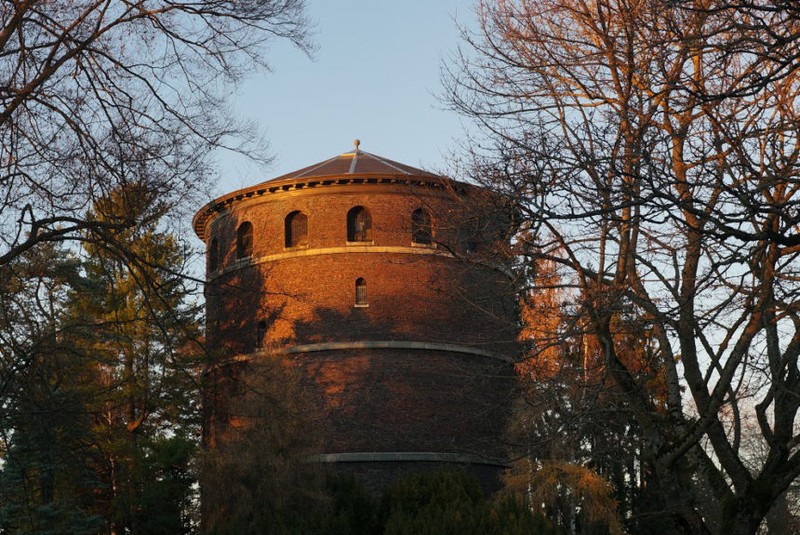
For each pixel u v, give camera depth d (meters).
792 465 15.83
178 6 19.33
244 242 57.78
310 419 46.75
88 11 18.78
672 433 16.48
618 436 25.61
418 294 54.34
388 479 52.41
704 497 27.98
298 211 56.03
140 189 19.00
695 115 15.53
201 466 46.28
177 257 36.12
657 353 20.08
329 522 42.88
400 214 55.00
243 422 46.34
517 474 44.03
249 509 44.94
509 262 16.94
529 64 17.92
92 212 19.56
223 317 56.84
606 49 16.67
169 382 47.22
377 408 53.19
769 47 13.72
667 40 14.46
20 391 18.73
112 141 19.08
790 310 14.73
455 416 53.31
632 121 15.51
